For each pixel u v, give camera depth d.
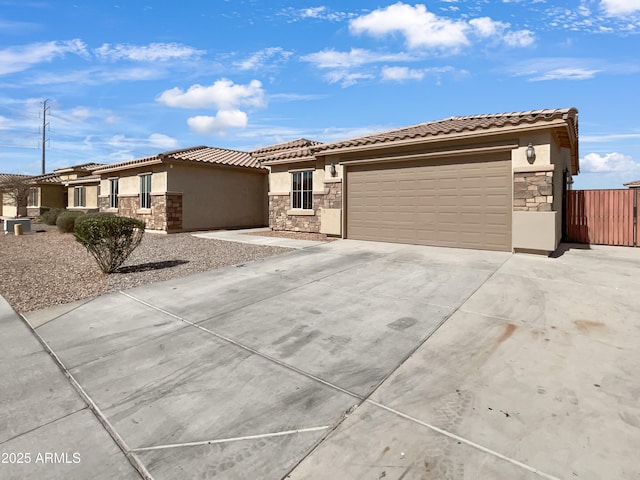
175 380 3.78
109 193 22.05
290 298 6.29
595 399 3.17
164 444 2.83
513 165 9.55
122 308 6.09
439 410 3.10
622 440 2.66
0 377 3.89
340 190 13.37
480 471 2.42
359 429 2.90
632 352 4.00
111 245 8.47
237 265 9.15
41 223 26.03
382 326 4.95
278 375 3.80
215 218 19.17
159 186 17.58
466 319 5.07
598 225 12.02
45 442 2.88
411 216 11.62
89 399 3.47
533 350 4.11
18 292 7.09
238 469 2.54
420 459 2.55
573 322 4.85
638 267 7.92
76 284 7.72
